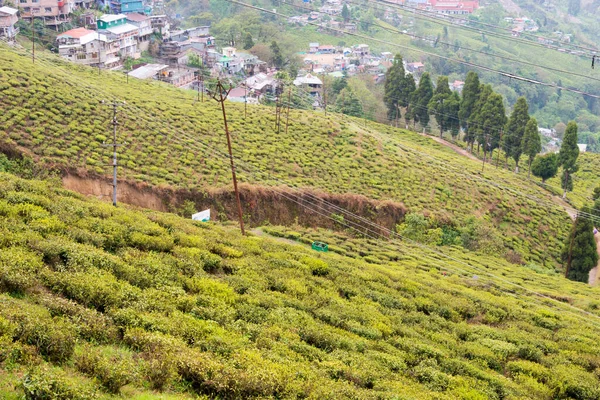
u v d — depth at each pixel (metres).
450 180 99.31
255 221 76.00
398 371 33.84
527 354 41.88
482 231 87.00
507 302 55.06
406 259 70.19
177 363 24.44
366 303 44.78
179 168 77.62
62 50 126.69
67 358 22.61
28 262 30.44
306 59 189.75
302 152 94.00
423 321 44.31
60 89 85.00
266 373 25.66
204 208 73.62
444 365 36.22
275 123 101.19
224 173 79.62
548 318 52.22
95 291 29.58
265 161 87.12
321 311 39.44
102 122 81.06
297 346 31.81
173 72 138.50
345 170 92.56
